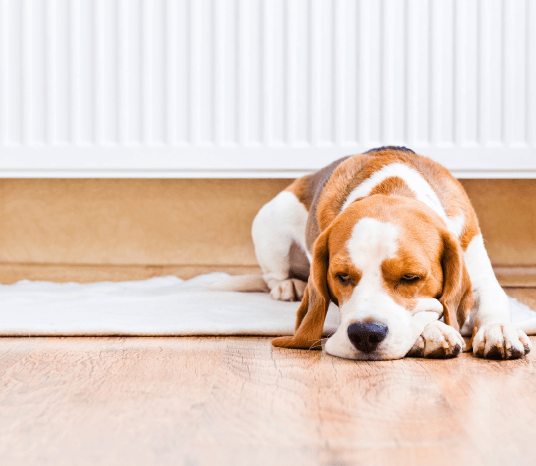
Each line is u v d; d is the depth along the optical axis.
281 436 0.74
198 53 2.25
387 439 0.73
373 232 1.25
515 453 0.68
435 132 2.24
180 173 2.30
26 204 2.54
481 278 1.46
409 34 2.20
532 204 2.46
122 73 2.25
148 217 2.54
